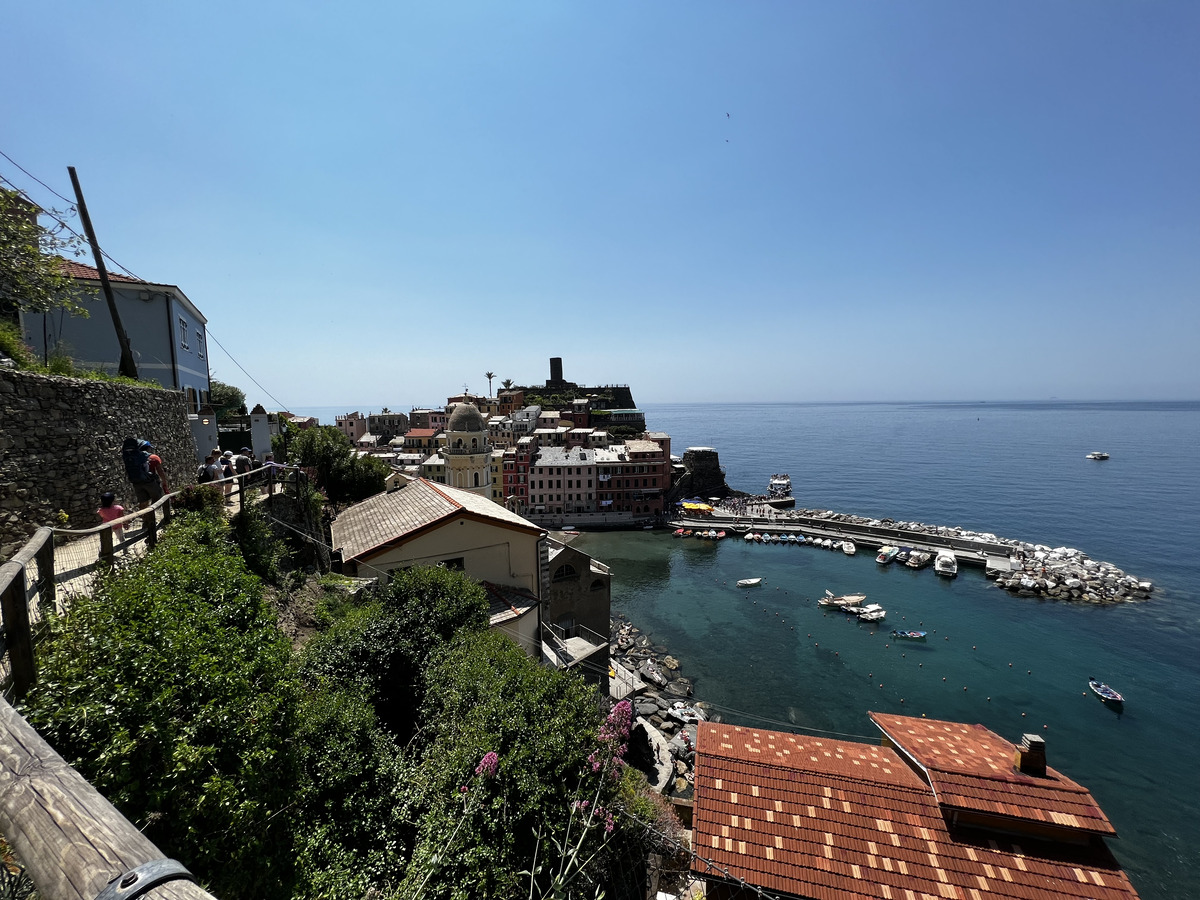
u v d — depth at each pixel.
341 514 35.28
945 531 96.88
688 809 21.88
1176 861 29.91
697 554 89.88
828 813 15.96
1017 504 122.38
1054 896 13.99
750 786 16.72
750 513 114.38
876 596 69.69
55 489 15.52
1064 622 61.22
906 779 17.17
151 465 16.94
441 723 13.95
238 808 8.37
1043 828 15.15
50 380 15.66
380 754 13.14
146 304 32.22
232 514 20.39
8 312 24.00
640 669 49.59
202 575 12.56
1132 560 82.62
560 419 158.50
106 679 8.23
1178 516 108.19
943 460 195.00
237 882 8.31
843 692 46.88
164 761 7.99
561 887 10.43
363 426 165.88
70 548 15.07
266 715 9.93
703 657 53.31
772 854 14.91
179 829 7.89
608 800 12.73
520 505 114.88
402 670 17.27
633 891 12.40
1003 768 17.06
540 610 27.94
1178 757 38.56
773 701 45.56
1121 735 41.06
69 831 2.64
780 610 65.19
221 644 10.38
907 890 14.14
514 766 12.05
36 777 3.04
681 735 38.03
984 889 14.15
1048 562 79.81
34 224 18.98
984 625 60.50
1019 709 44.47
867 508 122.88
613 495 116.62
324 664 15.96
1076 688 47.50
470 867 10.46
